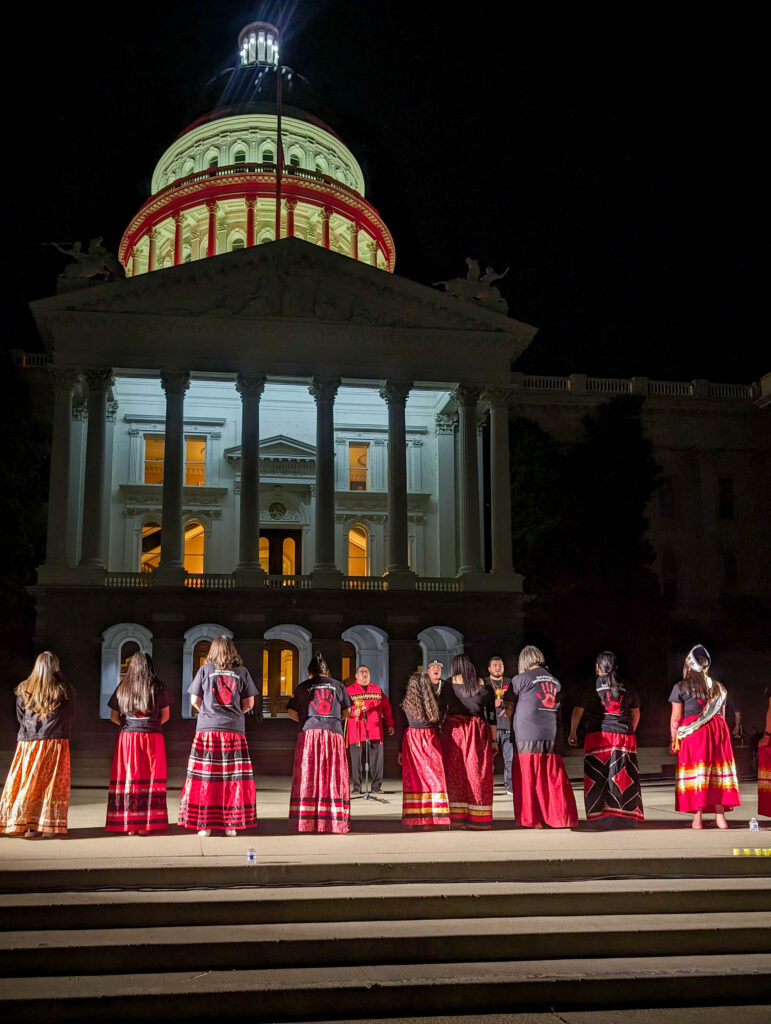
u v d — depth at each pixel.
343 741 13.08
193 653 42.47
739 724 27.42
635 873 10.81
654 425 54.34
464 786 13.34
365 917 9.69
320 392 41.16
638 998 8.62
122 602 38.22
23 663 39.25
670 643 44.69
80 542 43.53
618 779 13.27
